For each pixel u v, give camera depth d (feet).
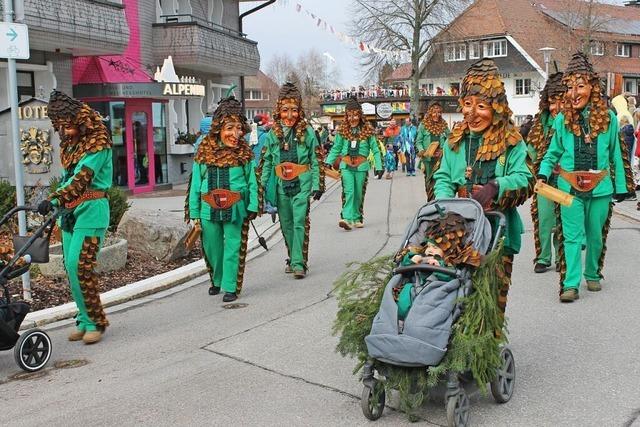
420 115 165.48
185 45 77.71
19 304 21.63
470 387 17.38
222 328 25.29
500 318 17.28
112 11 61.82
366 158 47.21
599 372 19.49
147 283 31.53
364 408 16.57
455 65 201.26
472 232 17.25
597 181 26.25
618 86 74.84
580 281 26.84
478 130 19.25
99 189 23.67
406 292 16.35
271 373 20.44
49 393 19.67
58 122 23.04
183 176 83.35
